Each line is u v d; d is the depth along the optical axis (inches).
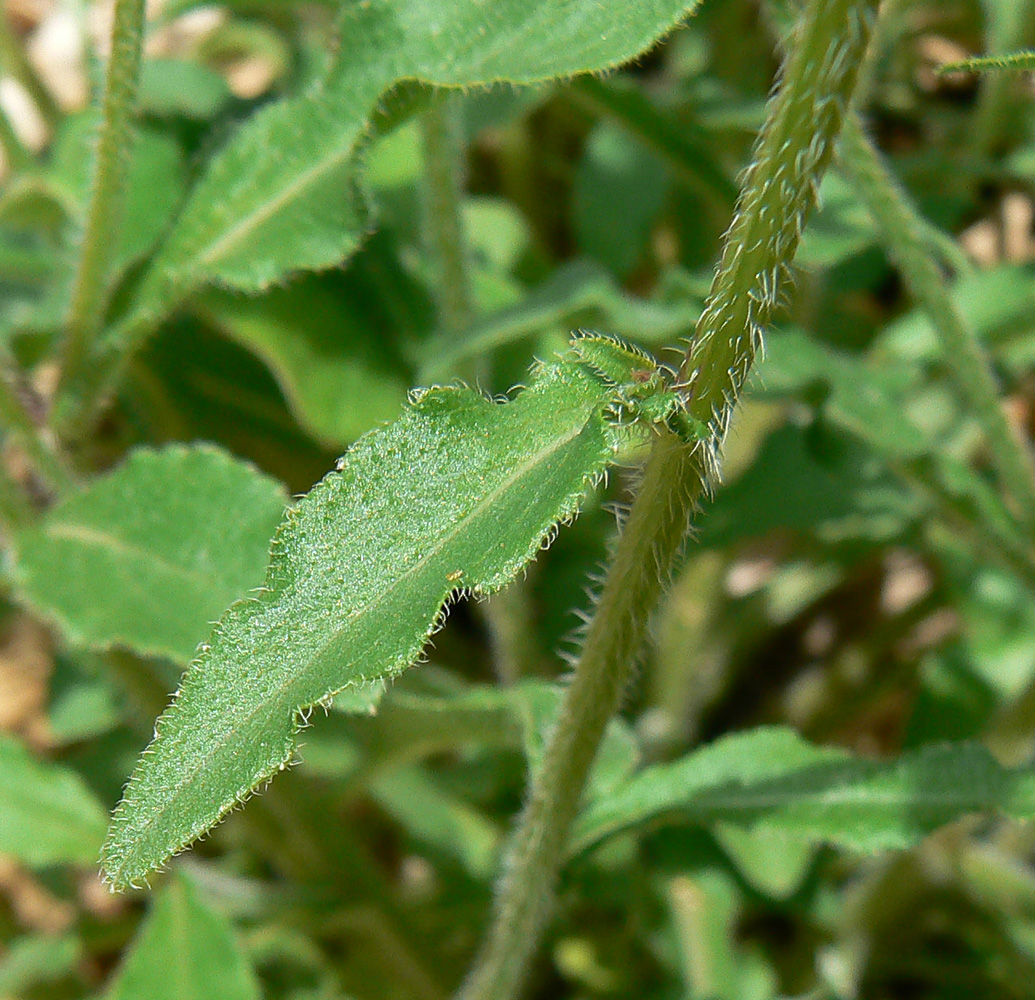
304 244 9.8
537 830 8.7
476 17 8.5
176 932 10.5
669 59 20.0
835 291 16.5
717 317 7.2
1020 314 14.1
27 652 19.8
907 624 16.8
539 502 6.9
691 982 13.4
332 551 7.0
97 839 11.5
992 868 13.3
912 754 9.4
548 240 20.8
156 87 14.3
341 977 14.9
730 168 15.8
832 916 13.8
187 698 6.9
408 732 11.7
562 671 15.6
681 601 15.8
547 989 15.3
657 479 7.4
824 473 14.4
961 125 18.5
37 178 14.5
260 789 12.1
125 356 10.2
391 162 15.4
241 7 13.0
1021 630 14.4
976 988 15.0
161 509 9.7
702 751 9.6
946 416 16.1
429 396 7.1
